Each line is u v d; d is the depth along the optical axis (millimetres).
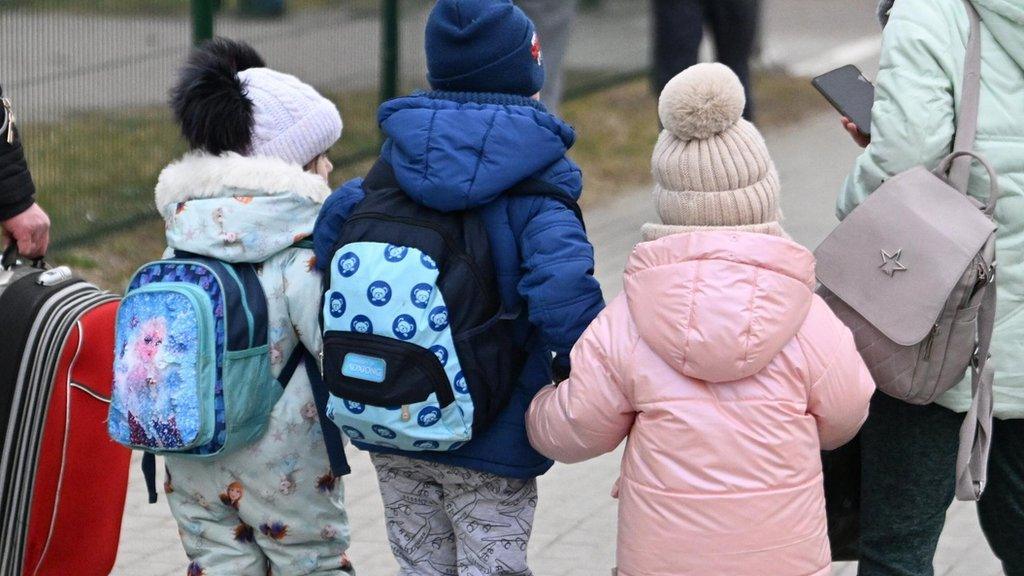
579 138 43031
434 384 12078
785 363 11617
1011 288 13195
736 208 11805
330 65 35094
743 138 11859
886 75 13062
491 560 13109
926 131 12836
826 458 14445
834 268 12984
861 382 11875
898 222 12703
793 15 71438
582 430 11961
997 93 12969
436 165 12055
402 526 13641
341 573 14172
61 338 13797
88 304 14094
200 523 13844
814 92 52531
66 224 29625
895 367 12875
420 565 13719
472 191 12008
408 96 12812
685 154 11828
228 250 12984
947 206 12672
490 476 12938
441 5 12570
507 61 12477
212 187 13047
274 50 33531
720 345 11203
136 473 20812
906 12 13133
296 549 13859
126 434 13008
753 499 11477
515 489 13078
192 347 12695
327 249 13148
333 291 12312
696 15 35000
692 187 11844
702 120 11656
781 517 11547
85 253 29438
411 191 12234
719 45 35938
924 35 12961
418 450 12531
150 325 12766
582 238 12352
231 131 13180
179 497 13859
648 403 11633
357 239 12367
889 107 12961
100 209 30391
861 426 13344
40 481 13945
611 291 29188
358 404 12227
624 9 47781
